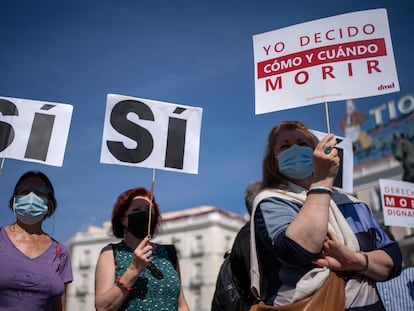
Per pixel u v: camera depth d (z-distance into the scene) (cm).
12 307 304
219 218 4262
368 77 288
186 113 373
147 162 350
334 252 220
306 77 296
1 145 354
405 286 406
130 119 357
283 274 229
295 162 262
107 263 328
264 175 283
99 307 300
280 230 226
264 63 311
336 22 301
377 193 2695
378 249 241
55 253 341
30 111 366
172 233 4431
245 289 325
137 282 316
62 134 364
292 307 211
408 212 566
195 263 4194
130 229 348
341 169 384
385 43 293
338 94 286
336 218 240
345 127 2953
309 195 226
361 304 222
